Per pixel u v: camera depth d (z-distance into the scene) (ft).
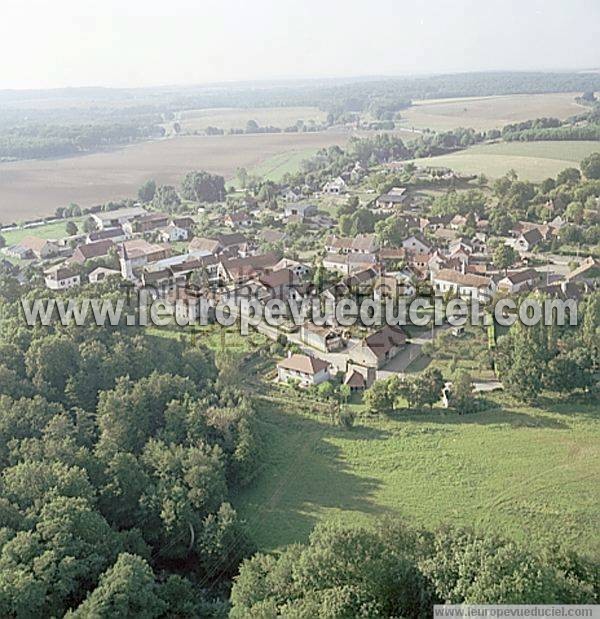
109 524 270.87
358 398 390.42
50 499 254.47
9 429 309.63
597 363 399.24
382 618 194.08
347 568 209.26
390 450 335.26
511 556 192.54
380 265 599.98
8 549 228.22
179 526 266.98
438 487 304.09
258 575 224.53
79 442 314.76
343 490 306.35
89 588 230.89
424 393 366.84
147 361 376.07
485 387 391.65
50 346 357.61
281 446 343.87
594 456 321.11
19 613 211.00
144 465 295.69
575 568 204.33
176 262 650.43
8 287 497.87
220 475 292.81
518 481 304.91
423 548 216.13
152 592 225.15
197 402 340.59
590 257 602.03
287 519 288.10
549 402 372.17
